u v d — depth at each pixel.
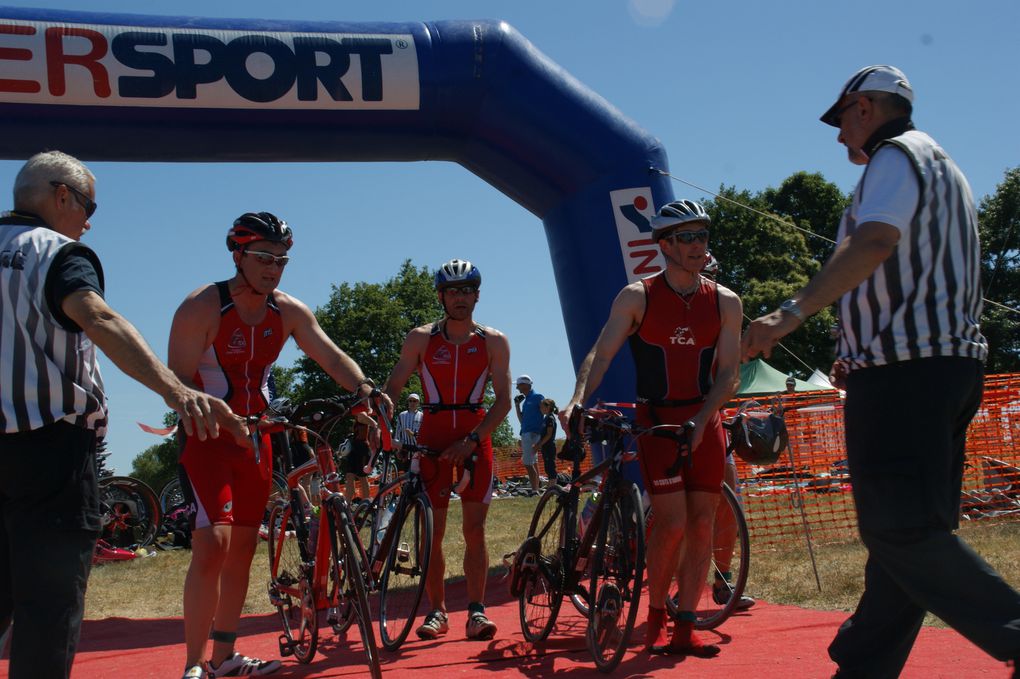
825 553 6.45
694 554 3.68
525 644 4.08
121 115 5.97
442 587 4.50
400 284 44.75
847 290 2.21
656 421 3.77
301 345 3.81
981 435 9.12
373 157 6.75
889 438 2.22
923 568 2.13
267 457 3.63
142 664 4.20
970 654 3.27
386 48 6.31
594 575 3.59
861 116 2.53
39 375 2.20
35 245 2.25
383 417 3.77
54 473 2.19
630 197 6.57
